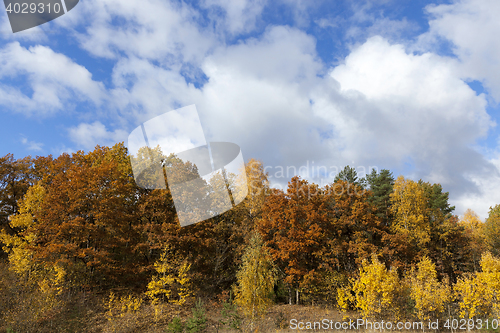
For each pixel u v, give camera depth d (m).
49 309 18.95
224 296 25.09
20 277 20.36
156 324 20.20
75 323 19.08
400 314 20.42
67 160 30.41
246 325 18.48
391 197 38.78
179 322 18.25
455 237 38.16
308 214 29.00
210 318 21.00
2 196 30.05
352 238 31.69
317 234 28.02
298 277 27.23
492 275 19.45
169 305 23.23
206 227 26.75
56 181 24.58
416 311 21.39
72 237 23.70
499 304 19.02
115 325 19.11
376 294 19.34
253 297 18.22
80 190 23.34
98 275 25.23
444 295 20.59
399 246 29.81
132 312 21.11
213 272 27.84
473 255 37.66
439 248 37.34
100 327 19.20
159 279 23.08
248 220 30.22
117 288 23.95
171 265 23.53
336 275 27.48
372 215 32.59
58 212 22.88
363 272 20.38
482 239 40.16
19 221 22.28
